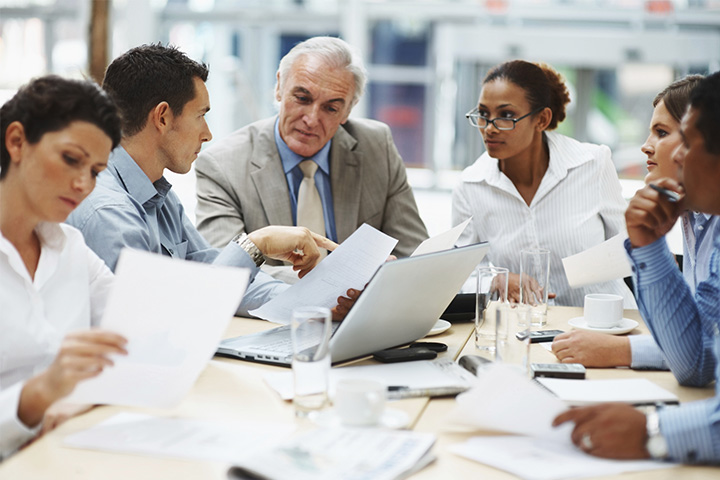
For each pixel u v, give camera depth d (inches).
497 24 297.4
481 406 47.6
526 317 56.9
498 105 97.3
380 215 110.7
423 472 43.1
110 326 47.1
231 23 336.5
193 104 80.1
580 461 44.8
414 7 309.3
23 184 54.1
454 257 62.4
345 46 102.2
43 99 52.2
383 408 49.0
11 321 54.8
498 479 42.5
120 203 74.7
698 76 88.6
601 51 286.2
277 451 43.4
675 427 45.0
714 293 58.2
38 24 331.3
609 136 296.0
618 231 104.1
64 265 60.6
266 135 106.7
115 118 54.8
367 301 57.3
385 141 112.6
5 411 46.3
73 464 43.3
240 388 56.6
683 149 58.7
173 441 46.4
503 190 103.4
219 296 49.1
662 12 283.1
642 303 60.4
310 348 50.8
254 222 104.5
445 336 72.2
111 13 241.1
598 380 58.1
